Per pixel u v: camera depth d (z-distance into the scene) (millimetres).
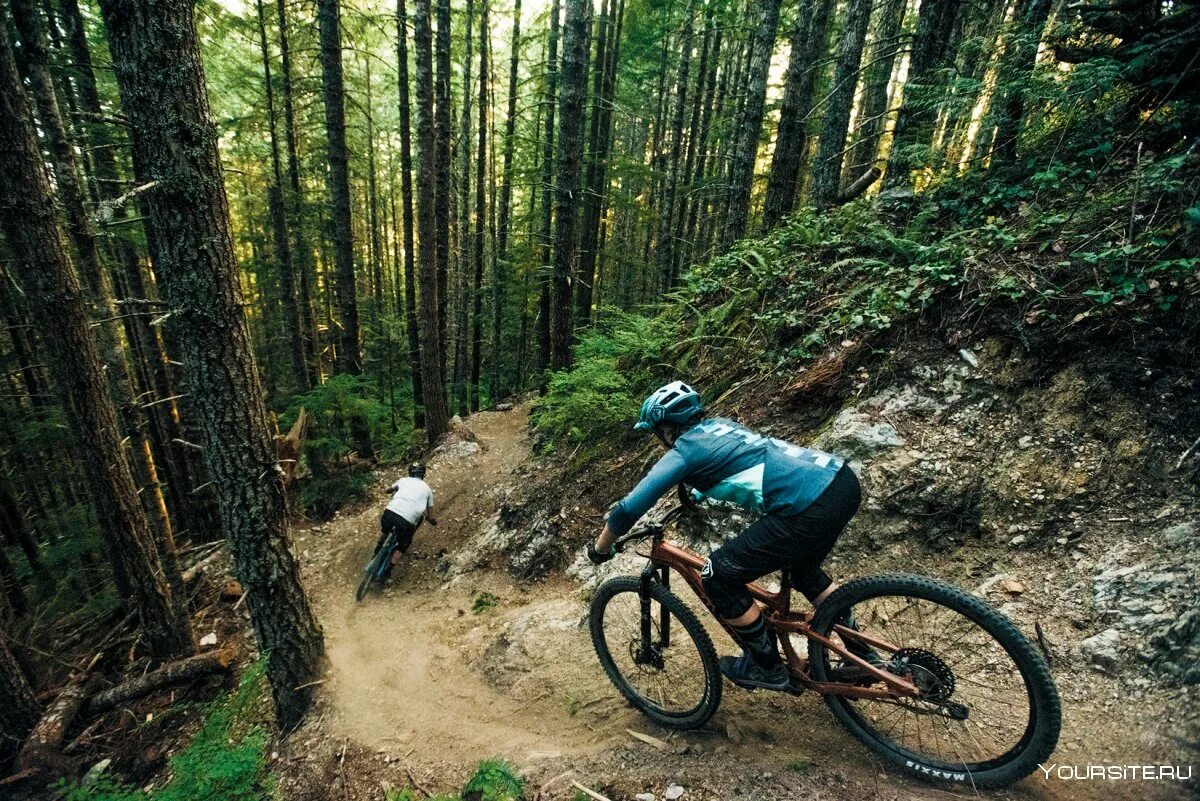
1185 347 2986
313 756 3682
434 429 11094
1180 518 2637
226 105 12586
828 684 2406
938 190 5383
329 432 10188
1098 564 2734
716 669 2588
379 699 4121
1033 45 4418
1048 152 4668
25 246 4160
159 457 9961
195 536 9570
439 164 12789
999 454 3316
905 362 3957
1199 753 1904
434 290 10578
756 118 10000
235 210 17906
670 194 15547
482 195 16438
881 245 5098
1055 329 3430
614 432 6223
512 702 3641
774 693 2859
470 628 5000
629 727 2973
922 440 3590
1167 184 3301
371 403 10367
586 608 4207
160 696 5293
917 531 3352
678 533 4250
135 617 6398
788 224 6848
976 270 3980
